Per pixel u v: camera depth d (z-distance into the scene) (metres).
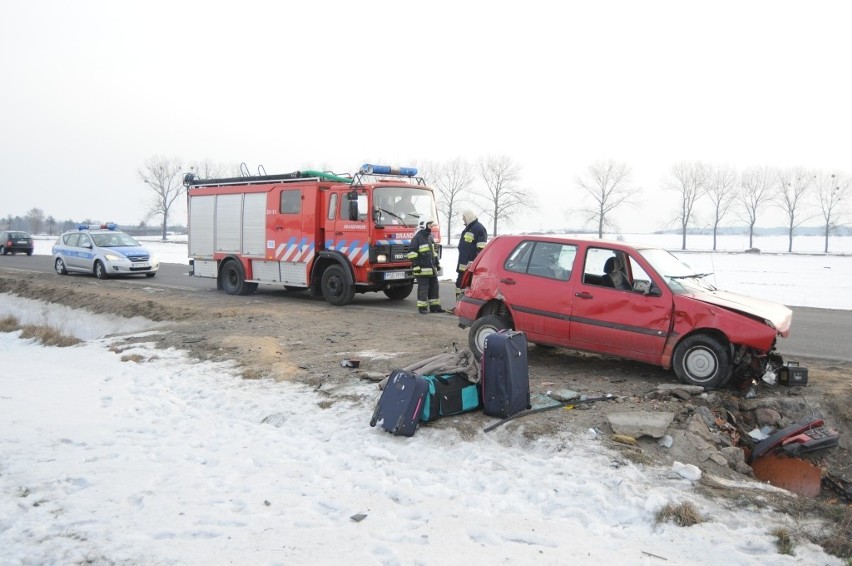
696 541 4.22
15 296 19.69
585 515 4.64
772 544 4.14
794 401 7.02
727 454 5.79
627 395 7.07
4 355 11.69
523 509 4.75
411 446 5.99
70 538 4.38
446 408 6.50
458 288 13.18
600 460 5.45
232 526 4.54
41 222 124.56
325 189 15.11
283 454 5.99
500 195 55.28
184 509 4.82
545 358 9.09
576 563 3.99
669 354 7.43
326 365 8.91
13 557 4.12
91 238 23.27
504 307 8.78
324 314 13.56
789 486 5.97
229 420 7.07
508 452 5.80
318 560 4.04
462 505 4.84
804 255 47.12
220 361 9.48
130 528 4.52
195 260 18.42
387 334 11.17
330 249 14.91
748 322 6.95
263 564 4.00
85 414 7.39
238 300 16.28
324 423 6.73
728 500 4.74
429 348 9.85
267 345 10.18
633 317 7.59
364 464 5.66
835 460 6.34
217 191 17.47
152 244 58.94
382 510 4.76
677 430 5.94
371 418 6.69
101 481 5.39
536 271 8.41
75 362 10.16
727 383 7.45
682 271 8.08
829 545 4.12
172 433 6.69
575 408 6.63
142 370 9.29
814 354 9.73
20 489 5.23
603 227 59.62
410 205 14.94
